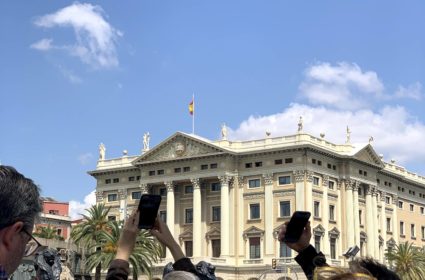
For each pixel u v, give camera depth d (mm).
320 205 117562
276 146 117938
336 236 119812
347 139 125250
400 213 143125
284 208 115938
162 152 127750
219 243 120438
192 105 125562
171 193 125438
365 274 4012
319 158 118625
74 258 91500
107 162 137875
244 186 120688
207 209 123375
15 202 3955
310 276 5535
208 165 122000
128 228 5566
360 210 126938
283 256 113750
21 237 4012
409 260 109000
